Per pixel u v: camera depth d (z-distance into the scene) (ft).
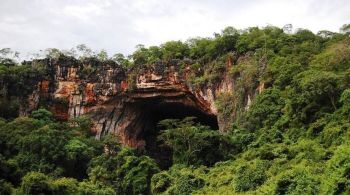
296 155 131.34
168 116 271.49
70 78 248.52
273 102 178.09
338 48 177.06
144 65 243.81
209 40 242.58
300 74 170.09
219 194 127.13
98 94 245.24
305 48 203.72
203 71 233.35
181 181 144.15
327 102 150.61
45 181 122.93
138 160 174.09
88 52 261.44
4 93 233.35
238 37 230.27
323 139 135.13
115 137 224.74
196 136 173.37
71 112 245.86
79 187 141.49
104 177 172.55
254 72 199.31
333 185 92.99
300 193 100.22
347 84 147.84
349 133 124.57
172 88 240.32
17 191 120.47
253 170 126.93
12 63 259.39
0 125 203.21
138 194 162.50
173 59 241.96
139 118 258.37
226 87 218.79
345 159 97.19
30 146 185.57
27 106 239.09
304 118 152.35
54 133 196.03
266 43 215.31
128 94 246.88
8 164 144.25
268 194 108.06
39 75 245.24
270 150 140.87
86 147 200.75
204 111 236.63
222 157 170.60
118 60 261.24
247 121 182.60
